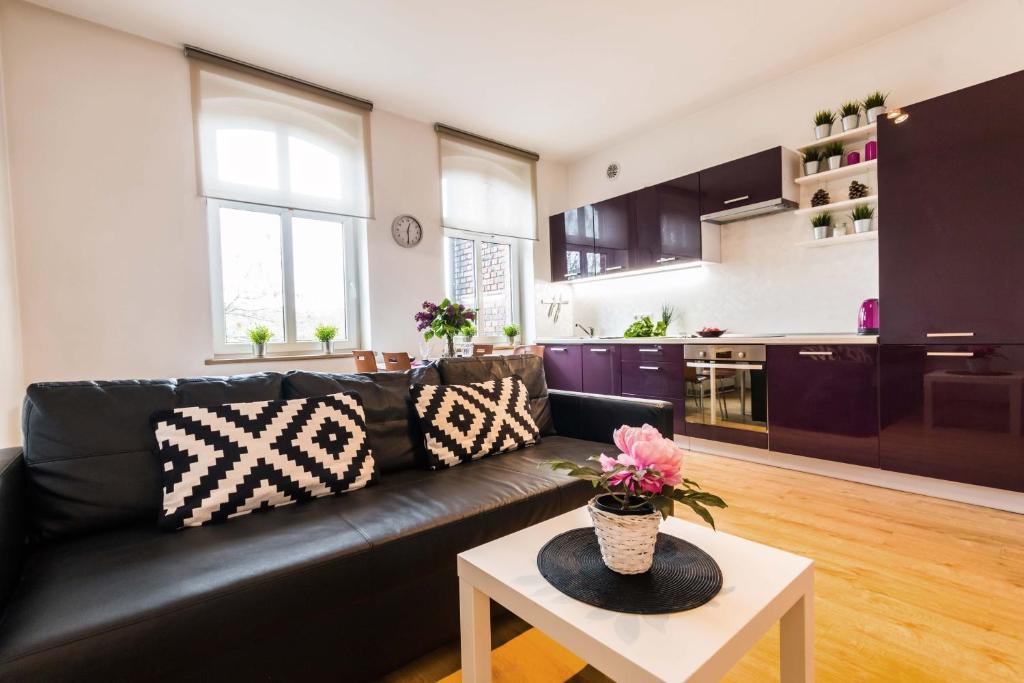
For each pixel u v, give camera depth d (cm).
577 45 317
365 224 391
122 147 289
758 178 346
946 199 242
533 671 134
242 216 346
